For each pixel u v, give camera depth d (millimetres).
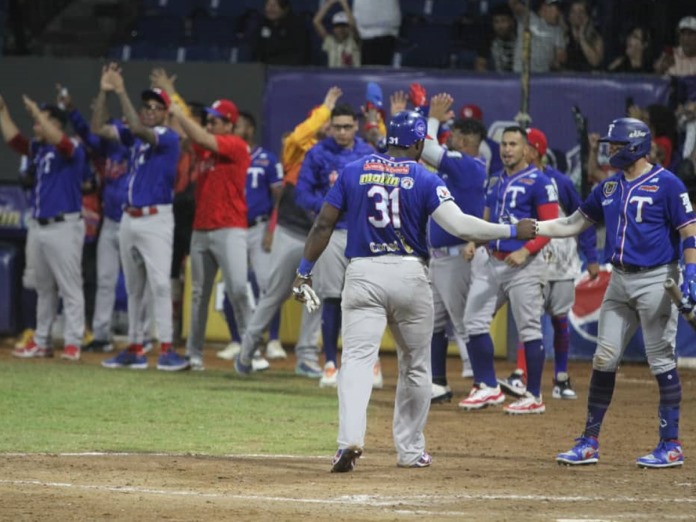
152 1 60594
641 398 37469
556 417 32500
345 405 22500
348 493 20297
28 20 59500
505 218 33031
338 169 36719
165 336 41281
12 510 18000
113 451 24906
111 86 41094
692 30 49812
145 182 40500
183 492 20078
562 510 18938
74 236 43562
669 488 21406
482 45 56406
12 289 51469
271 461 24016
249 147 46000
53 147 43156
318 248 23250
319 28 55500
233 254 40312
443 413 33031
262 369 42562
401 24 57125
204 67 50812
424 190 22672
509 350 48719
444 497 20000
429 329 23125
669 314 24016
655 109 48094
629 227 24016
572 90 48844
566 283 36531
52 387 35500
